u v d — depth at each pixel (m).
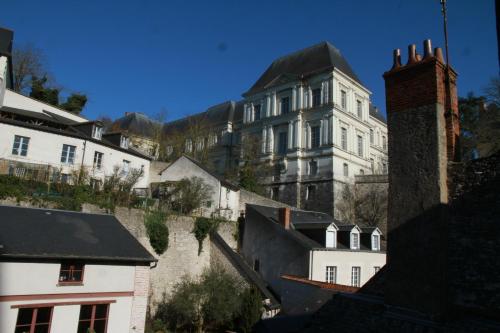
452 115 7.31
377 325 7.06
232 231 27.56
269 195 48.56
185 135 52.78
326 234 23.83
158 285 22.19
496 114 32.97
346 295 8.43
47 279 13.70
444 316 6.29
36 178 22.66
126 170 32.56
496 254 6.15
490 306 6.02
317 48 52.62
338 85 47.78
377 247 27.83
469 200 6.66
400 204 7.31
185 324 20.31
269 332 12.62
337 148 45.50
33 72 47.28
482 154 31.83
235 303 19.62
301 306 16.45
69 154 28.52
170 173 34.44
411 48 7.91
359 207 43.56
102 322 14.86
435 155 7.03
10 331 12.71
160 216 23.38
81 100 46.19
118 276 15.49
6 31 32.84
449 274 6.57
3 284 12.75
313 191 45.31
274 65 57.41
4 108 28.06
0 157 25.28
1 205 16.20
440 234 6.62
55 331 13.60
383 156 63.41
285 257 23.25
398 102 7.85
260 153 51.56
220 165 58.59
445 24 7.85
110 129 55.94
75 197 21.44
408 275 6.88
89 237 16.11
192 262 24.33
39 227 15.40
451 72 7.67
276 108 52.22
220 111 64.62
